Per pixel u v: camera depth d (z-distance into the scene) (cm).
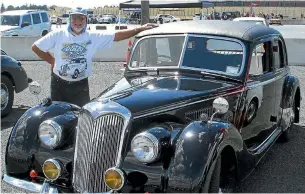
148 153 320
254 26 516
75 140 353
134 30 533
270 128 549
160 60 484
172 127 356
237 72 448
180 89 411
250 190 441
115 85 441
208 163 315
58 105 402
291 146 598
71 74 508
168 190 314
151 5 2073
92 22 3550
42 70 1377
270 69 530
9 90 772
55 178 350
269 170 502
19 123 391
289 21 4209
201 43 468
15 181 369
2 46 1669
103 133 338
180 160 316
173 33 480
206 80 444
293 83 606
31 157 370
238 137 364
